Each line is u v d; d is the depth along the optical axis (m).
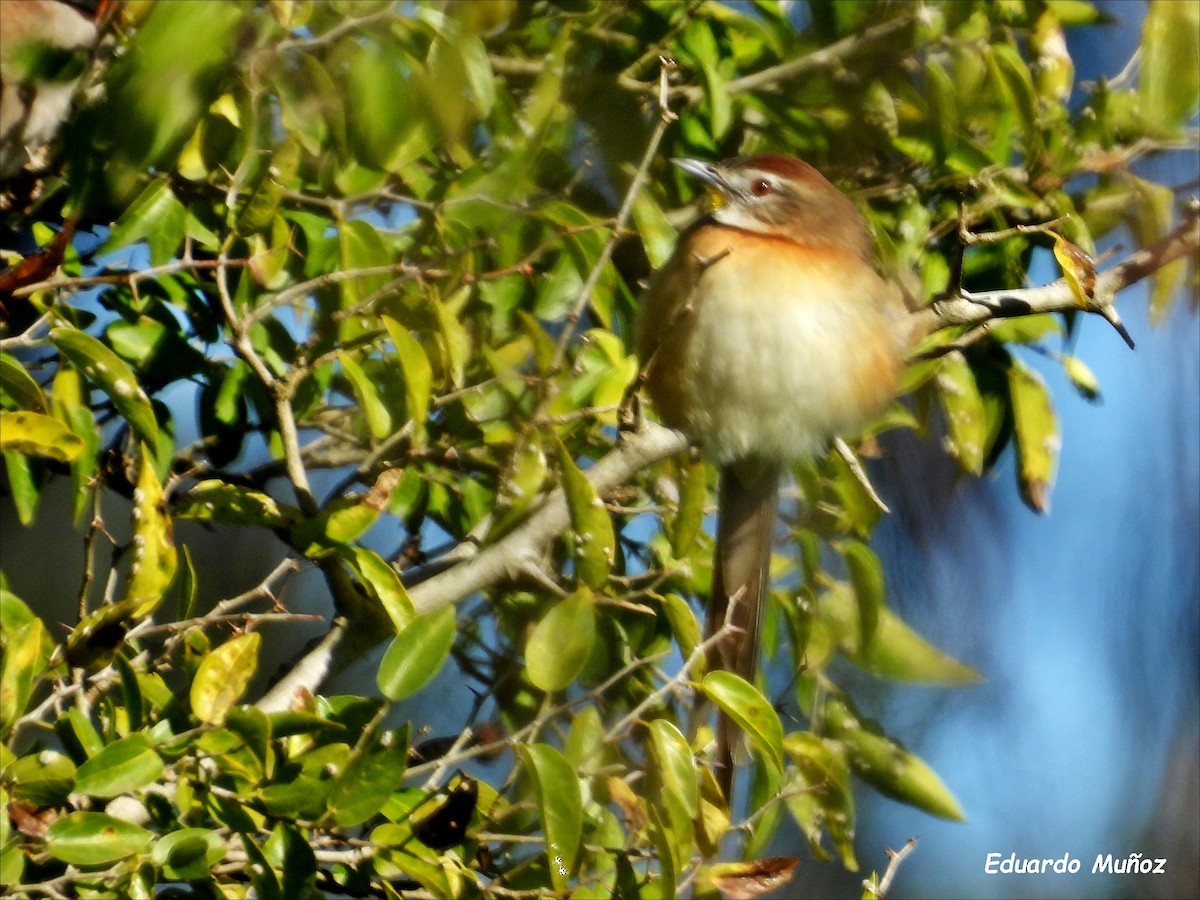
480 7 6.95
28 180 7.74
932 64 9.18
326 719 6.55
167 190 7.69
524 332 8.84
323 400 9.76
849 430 9.64
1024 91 9.05
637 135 9.55
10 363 6.97
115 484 8.61
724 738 8.19
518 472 7.92
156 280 8.62
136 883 6.07
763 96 9.62
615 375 8.70
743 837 8.43
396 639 6.81
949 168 9.51
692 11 9.27
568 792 6.66
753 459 9.55
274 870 6.35
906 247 9.44
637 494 9.34
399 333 7.58
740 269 9.38
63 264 8.34
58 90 7.14
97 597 13.12
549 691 7.04
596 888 7.20
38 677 6.47
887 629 9.17
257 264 8.00
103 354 6.98
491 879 7.61
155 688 6.54
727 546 9.37
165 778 6.41
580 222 8.48
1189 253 9.19
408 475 8.84
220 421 9.09
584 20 9.10
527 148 8.35
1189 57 9.27
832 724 9.09
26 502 7.88
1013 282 9.50
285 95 7.09
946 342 9.50
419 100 6.81
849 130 9.61
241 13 6.41
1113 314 8.21
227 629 8.66
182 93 6.18
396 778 6.50
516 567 7.84
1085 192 9.92
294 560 7.70
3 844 5.95
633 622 9.09
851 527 9.41
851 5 9.41
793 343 9.28
